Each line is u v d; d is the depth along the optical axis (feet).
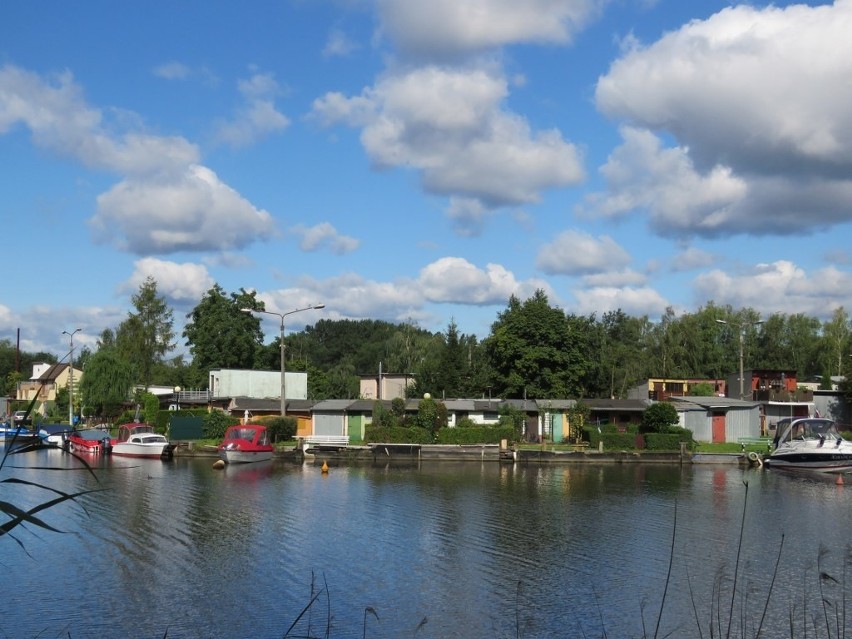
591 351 329.72
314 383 336.90
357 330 602.03
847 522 107.04
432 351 370.94
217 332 323.98
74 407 284.41
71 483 146.10
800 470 181.47
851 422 256.11
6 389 414.00
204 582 74.28
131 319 333.01
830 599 68.95
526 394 268.82
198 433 234.58
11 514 24.38
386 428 214.90
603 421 239.09
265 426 210.79
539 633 60.75
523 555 85.46
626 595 70.59
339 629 61.46
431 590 72.02
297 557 84.02
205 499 124.67
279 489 138.10
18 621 63.21
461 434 213.25
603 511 114.52
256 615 64.75
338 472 170.81
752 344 398.01
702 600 69.05
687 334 368.89
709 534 97.66
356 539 93.04
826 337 362.94
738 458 195.83
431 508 116.16
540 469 181.16
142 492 133.08
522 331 273.33
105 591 71.36
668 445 206.28
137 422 228.02
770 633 60.64
